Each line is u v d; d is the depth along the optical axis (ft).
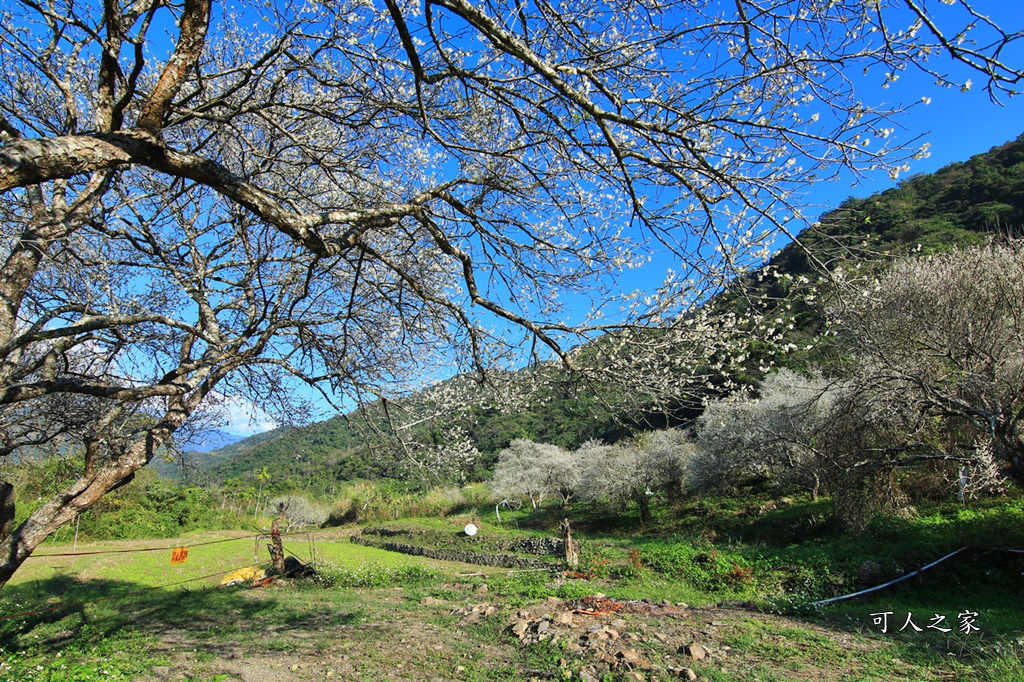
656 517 83.97
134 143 10.38
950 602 31.58
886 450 42.52
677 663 18.70
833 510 54.08
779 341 16.58
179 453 27.14
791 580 38.58
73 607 35.58
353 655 21.12
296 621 29.14
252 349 19.03
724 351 15.99
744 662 18.98
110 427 22.86
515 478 110.93
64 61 20.30
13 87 19.49
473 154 17.20
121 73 14.57
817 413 56.29
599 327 15.02
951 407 36.55
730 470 70.33
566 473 107.45
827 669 18.21
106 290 19.83
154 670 19.29
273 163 20.18
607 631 22.00
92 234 20.79
